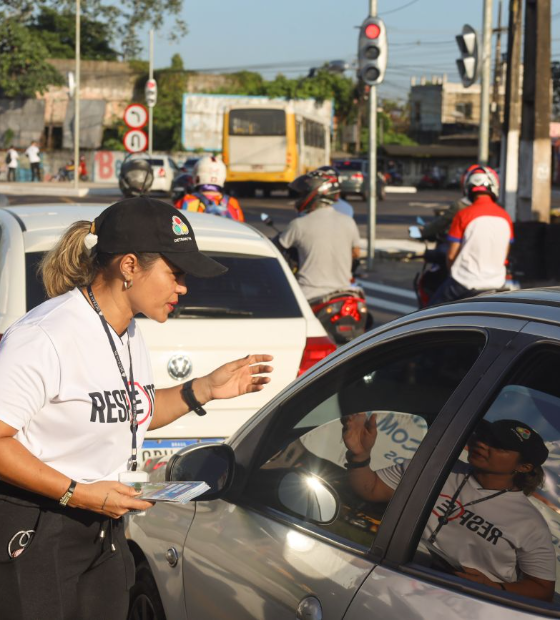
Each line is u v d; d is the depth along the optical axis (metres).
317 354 5.18
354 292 7.27
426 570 2.19
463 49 15.55
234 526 2.80
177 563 3.00
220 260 5.44
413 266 17.55
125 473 2.59
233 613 2.66
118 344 2.67
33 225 5.41
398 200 42.88
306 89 68.31
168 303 2.64
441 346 2.43
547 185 15.67
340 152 79.81
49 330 2.56
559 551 2.10
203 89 61.78
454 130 92.62
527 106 15.64
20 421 2.49
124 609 2.82
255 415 3.06
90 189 40.78
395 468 2.42
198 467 2.96
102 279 2.64
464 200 8.73
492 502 2.20
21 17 72.38
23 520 2.61
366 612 2.21
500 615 1.99
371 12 15.63
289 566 2.51
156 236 2.56
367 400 2.61
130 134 20.75
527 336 2.17
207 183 8.29
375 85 15.83
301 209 7.53
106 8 73.31
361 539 2.40
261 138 39.69
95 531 2.70
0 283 5.08
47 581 2.63
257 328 5.11
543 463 2.13
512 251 14.50
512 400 2.17
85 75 59.25
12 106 55.84
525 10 15.57
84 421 2.59
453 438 2.23
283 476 2.78
